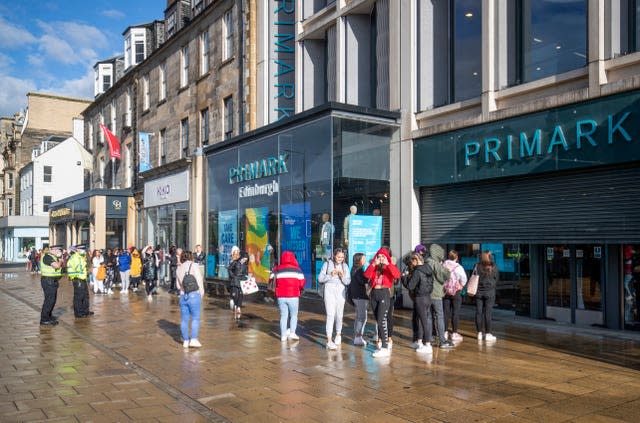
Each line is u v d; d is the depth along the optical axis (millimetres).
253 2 20391
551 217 11016
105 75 40375
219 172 19938
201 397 6520
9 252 58969
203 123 24578
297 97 17906
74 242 35656
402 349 9133
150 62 29734
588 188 10383
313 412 5895
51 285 12414
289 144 15781
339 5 15938
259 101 19922
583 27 10602
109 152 36156
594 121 10055
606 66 9992
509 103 11828
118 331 11438
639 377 7133
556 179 10945
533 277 11758
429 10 13961
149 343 10016
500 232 12031
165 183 24500
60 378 7449
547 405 5977
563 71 10922
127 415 5848
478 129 12289
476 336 10164
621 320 10344
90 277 23328
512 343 9461
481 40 12656
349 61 15789
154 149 29047
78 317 13547
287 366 8055
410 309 13695
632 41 9906
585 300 10930
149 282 18203
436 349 9062
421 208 14000
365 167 14164
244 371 7773
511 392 6496
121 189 31375
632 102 9492
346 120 13945
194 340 9617
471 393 6480
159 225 25391
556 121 10711
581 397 6258
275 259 16406
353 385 6934
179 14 28297
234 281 13086
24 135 61844
